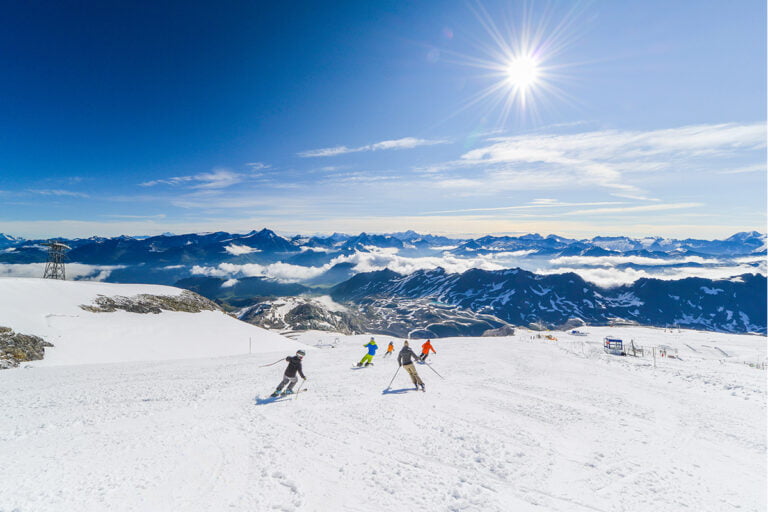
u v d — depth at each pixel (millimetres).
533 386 15570
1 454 7422
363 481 6594
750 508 5887
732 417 11148
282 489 6199
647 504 6004
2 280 45344
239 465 7160
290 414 10961
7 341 32188
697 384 16250
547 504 5930
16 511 5125
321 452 7941
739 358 33531
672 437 9367
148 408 11570
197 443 8328
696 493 6418
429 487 6414
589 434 9516
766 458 8055
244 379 17344
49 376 18969
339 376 18047
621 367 21469
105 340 40250
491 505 5836
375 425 9938
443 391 14469
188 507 5477
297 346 55281
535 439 9039
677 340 51625
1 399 13031
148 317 51594
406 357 14625
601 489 6520
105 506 5395
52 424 9641
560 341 49219
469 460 7668
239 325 60781
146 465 7012
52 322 39594
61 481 6191
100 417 10430
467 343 42062
